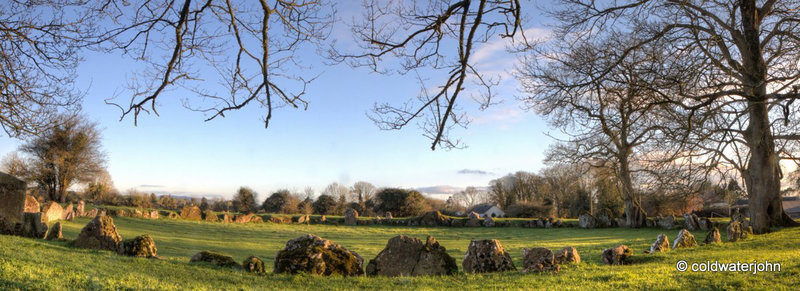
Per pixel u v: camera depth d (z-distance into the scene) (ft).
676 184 64.08
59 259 41.01
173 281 37.17
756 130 77.41
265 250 81.66
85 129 184.96
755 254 53.06
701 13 56.70
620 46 44.27
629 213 136.56
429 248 47.91
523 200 266.36
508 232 140.26
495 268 47.93
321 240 47.80
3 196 58.80
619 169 60.54
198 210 149.48
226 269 44.96
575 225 150.51
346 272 45.47
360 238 119.65
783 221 94.79
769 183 94.02
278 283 39.91
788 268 39.81
